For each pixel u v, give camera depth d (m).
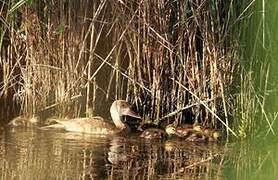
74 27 16.77
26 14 16.80
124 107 16.33
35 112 17.22
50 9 16.80
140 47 16.70
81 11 16.67
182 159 13.76
